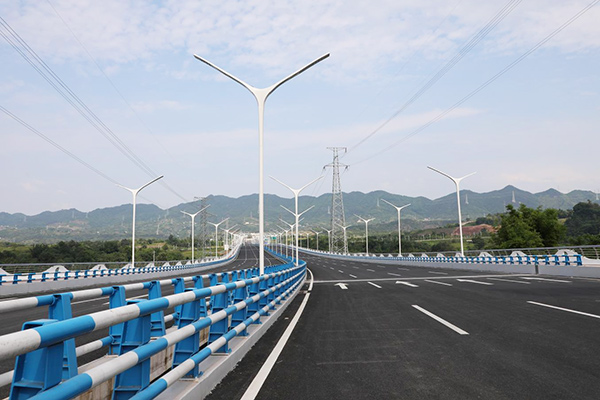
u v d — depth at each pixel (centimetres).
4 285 2094
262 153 1834
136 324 426
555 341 752
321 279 2916
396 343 793
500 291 1638
